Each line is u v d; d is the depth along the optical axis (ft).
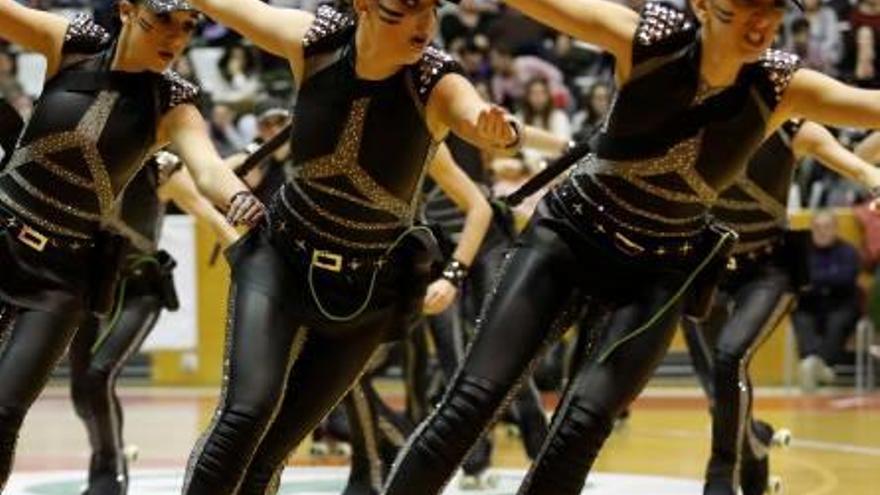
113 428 38.14
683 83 25.12
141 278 37.70
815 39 86.07
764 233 36.50
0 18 27.53
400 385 76.54
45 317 27.55
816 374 77.46
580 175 26.63
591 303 26.94
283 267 25.98
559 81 86.74
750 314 36.35
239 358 25.39
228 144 83.82
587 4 25.36
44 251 27.76
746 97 25.30
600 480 45.88
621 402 26.04
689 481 45.80
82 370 37.88
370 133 25.36
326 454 52.08
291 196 26.04
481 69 85.92
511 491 43.29
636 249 26.30
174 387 77.25
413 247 26.50
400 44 24.77
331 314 26.00
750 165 35.81
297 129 25.82
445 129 25.68
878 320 76.69
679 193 25.84
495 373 25.91
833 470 49.37
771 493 39.75
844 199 80.84
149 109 27.32
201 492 24.86
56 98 27.48
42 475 47.42
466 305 43.04
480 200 35.88
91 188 27.58
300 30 25.77
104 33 27.99
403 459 26.09
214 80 89.30
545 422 43.47
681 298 26.48
